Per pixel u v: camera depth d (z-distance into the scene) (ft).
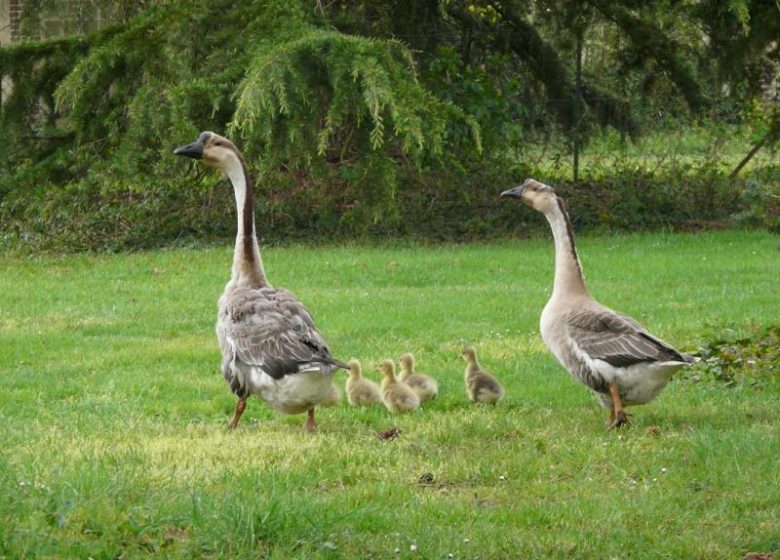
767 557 22.31
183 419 33.86
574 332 32.42
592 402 36.01
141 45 70.59
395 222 73.82
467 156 80.79
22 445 29.12
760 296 55.06
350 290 57.88
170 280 61.41
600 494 25.88
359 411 35.09
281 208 77.56
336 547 21.85
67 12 84.33
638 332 31.60
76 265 66.59
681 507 24.98
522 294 56.29
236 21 71.10
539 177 86.48
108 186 69.56
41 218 73.46
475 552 22.15
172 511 22.57
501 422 32.78
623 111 88.63
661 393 36.52
